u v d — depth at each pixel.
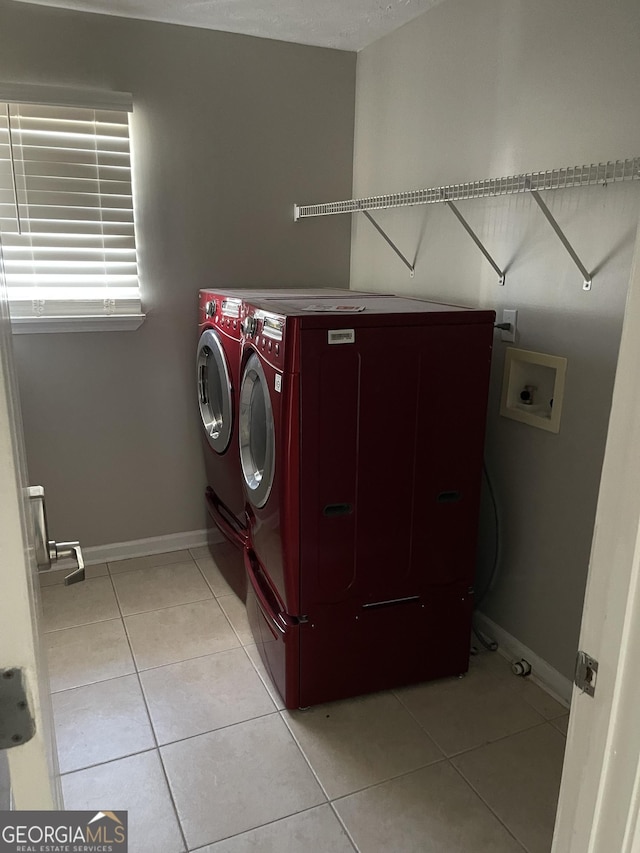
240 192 2.79
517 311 2.05
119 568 2.85
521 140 1.96
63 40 2.40
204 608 2.54
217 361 2.43
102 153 2.52
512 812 1.62
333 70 2.82
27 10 2.33
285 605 1.90
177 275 2.77
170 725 1.91
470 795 1.67
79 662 2.20
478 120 2.14
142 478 2.91
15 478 0.54
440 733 1.89
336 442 1.78
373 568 1.92
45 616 2.47
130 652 2.25
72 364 2.68
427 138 2.41
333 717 1.95
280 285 2.96
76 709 1.97
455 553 2.01
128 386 2.79
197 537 3.07
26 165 2.43
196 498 3.03
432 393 1.84
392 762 1.78
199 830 1.56
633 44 1.58
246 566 2.29
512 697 2.04
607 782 0.71
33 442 2.69
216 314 2.46
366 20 2.45
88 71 2.45
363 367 1.75
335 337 1.70
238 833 1.56
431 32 2.33
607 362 1.75
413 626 2.02
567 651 2.00
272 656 2.04
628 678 0.67
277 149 2.81
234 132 2.72
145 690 2.06
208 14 2.42
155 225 2.68
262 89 2.72
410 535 1.94
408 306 1.97
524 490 2.11
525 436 2.08
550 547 2.02
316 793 1.67
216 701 2.01
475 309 1.88
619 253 1.68
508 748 1.83
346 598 1.92
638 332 0.63
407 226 2.59
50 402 2.68
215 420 2.70
